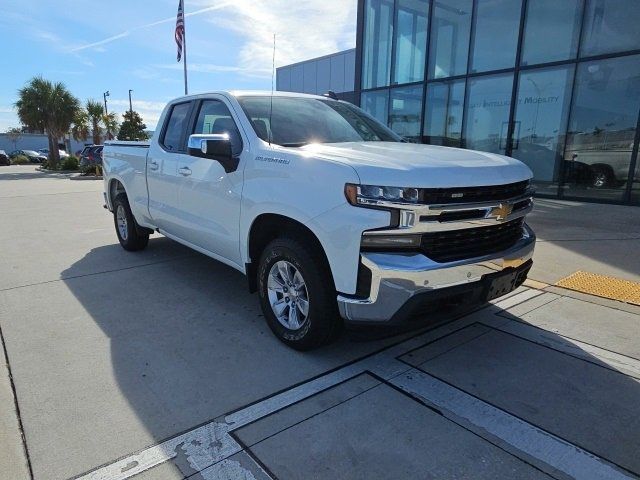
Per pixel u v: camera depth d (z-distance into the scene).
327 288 3.06
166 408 2.68
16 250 6.42
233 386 2.92
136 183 5.52
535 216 8.74
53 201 12.16
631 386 2.93
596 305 4.26
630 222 8.05
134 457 2.27
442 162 2.97
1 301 4.38
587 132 10.75
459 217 2.84
